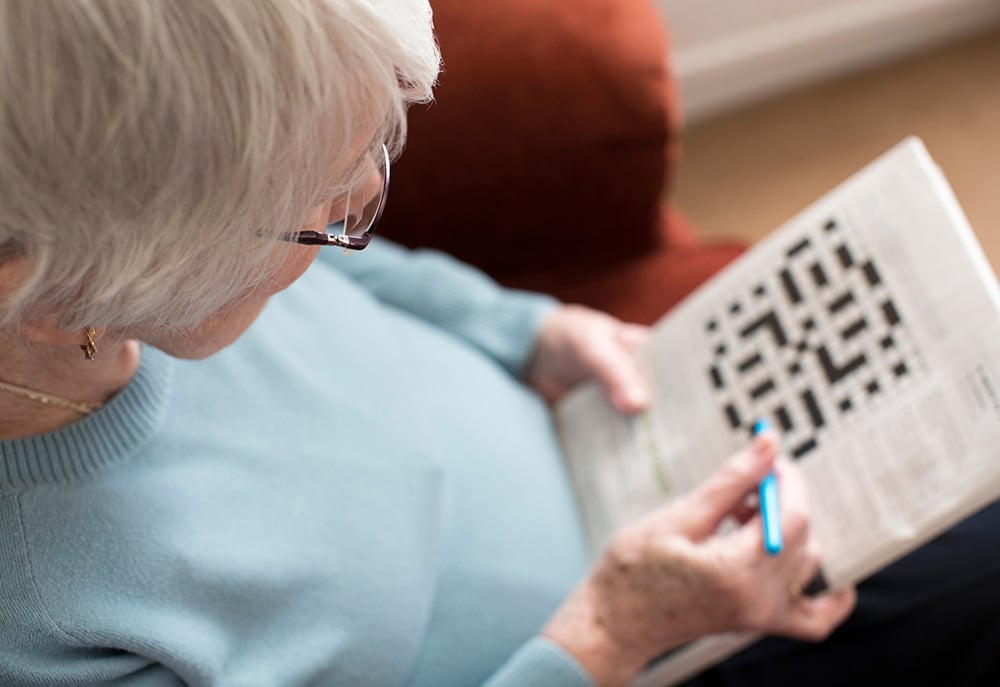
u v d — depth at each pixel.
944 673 0.75
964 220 0.68
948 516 0.64
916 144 0.72
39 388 0.51
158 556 0.56
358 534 0.66
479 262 1.07
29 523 0.52
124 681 0.55
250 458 0.63
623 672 0.70
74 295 0.39
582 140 0.95
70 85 0.32
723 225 1.63
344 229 0.48
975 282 0.66
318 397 0.69
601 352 0.87
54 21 0.31
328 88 0.36
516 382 0.92
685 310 0.86
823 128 1.71
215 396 0.63
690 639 0.71
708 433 0.80
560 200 1.00
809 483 0.72
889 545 0.66
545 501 0.81
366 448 0.69
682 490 0.80
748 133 1.73
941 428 0.65
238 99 0.34
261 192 0.38
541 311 0.92
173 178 0.35
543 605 0.77
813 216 0.78
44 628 0.52
